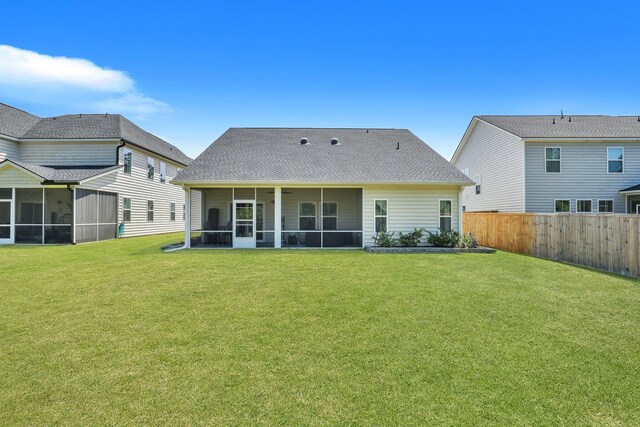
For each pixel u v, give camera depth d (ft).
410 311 17.39
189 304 18.63
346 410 9.14
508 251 45.39
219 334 14.37
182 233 81.05
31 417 8.84
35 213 56.65
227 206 52.85
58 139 60.34
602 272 28.43
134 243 52.65
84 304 18.61
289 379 10.70
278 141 56.49
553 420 8.76
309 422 8.64
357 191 53.88
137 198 69.00
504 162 63.52
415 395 9.84
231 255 37.81
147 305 18.45
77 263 31.91
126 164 64.75
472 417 8.85
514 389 10.16
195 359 12.06
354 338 13.93
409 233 46.42
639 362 11.93
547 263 33.27
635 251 26.35
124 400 9.59
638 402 9.53
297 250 43.42
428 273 27.35
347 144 56.08
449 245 44.62
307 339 13.82
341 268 29.45
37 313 17.10
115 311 17.42
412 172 47.01
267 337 14.03
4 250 42.75
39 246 47.80
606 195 57.47
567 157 57.82
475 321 15.97
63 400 9.60
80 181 51.11
